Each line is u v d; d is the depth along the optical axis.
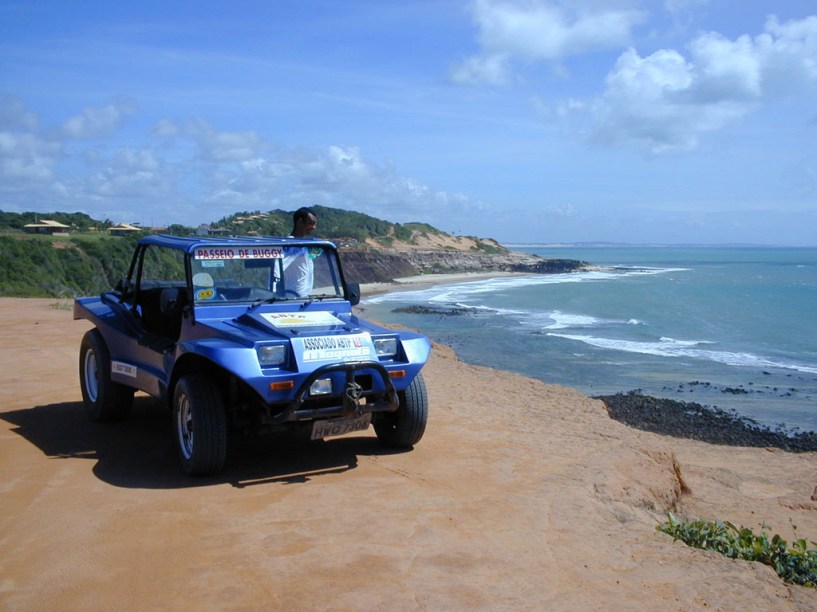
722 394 25.08
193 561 4.17
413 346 6.19
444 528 4.74
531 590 3.88
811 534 6.66
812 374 29.25
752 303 67.19
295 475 5.86
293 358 5.53
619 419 20.42
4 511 4.96
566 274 144.38
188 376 5.75
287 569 4.07
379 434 6.78
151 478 5.72
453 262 164.88
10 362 11.03
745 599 3.88
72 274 47.28
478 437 7.33
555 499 5.40
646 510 5.76
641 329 45.94
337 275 7.03
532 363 31.42
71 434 7.09
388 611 3.60
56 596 3.74
